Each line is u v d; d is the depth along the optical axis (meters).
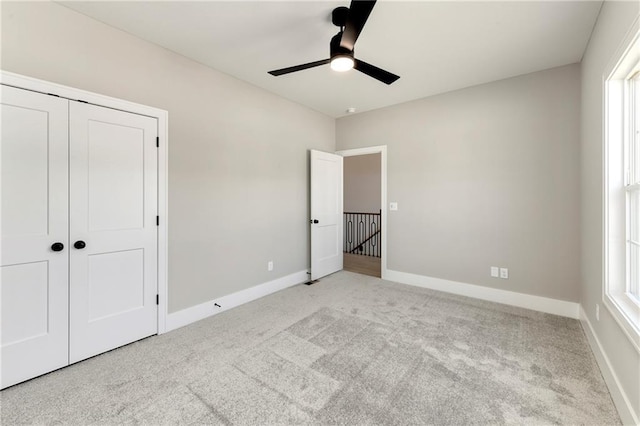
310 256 4.20
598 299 2.03
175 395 1.71
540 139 2.93
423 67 2.84
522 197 3.05
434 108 3.61
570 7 1.93
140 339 2.39
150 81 2.41
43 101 1.88
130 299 2.33
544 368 1.96
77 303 2.05
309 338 2.40
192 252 2.74
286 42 2.42
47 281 1.92
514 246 3.11
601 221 1.95
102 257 2.17
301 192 4.04
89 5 1.95
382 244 4.15
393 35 2.29
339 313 2.92
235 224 3.13
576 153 2.74
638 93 1.68
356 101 3.85
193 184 2.74
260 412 1.57
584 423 1.49
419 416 1.54
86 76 2.07
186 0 1.90
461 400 1.66
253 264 3.35
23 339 1.83
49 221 1.92
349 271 4.68
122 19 2.11
